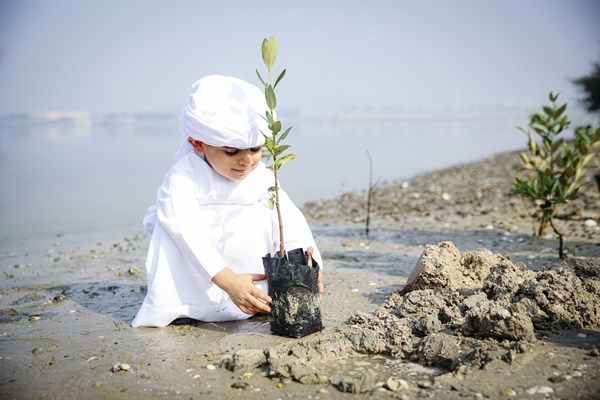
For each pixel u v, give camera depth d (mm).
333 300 3572
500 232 5840
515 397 2164
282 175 14266
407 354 2645
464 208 7996
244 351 2594
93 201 9867
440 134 40812
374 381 2377
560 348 2555
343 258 4891
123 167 16031
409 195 10148
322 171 15273
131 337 3049
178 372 2545
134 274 4652
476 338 2684
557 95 4867
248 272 3281
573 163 4770
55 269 5039
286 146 2908
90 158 19125
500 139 34219
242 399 2264
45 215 8477
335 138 33312
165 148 24078
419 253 5020
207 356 2703
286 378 2441
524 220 6543
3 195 10594
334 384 2369
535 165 4996
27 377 2549
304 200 10078
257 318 3309
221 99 2934
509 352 2439
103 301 3871
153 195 10562
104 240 6602
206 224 3166
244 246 3248
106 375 2537
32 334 3168
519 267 3467
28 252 5934
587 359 2441
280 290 2904
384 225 6785
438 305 3049
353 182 12789
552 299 2900
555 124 4910
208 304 3211
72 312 3619
